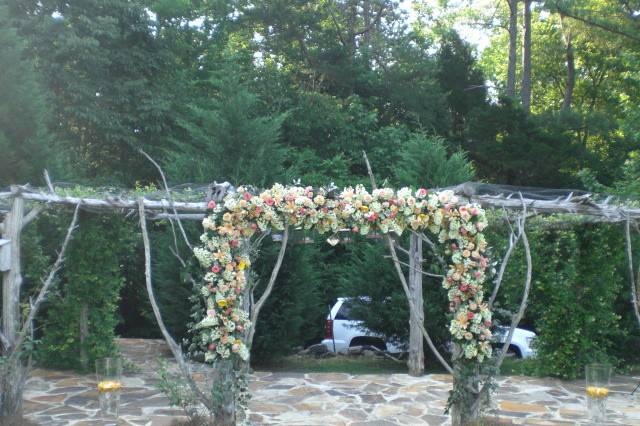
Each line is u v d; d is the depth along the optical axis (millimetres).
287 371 9969
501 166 18375
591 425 6332
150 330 14586
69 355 9266
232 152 10555
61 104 15594
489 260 6301
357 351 11578
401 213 6270
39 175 11703
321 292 12070
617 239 9156
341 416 7211
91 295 9148
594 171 18266
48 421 6828
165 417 6977
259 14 19797
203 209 7215
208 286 5977
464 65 21250
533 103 28594
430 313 9703
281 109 17156
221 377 5996
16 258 6484
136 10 16844
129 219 9305
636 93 23234
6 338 6336
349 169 17438
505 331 8844
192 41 20312
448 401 6215
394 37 21172
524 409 7582
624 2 19797
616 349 10375
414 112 18984
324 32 20109
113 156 17250
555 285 9180
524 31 23609
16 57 12148
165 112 16609
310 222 6238
